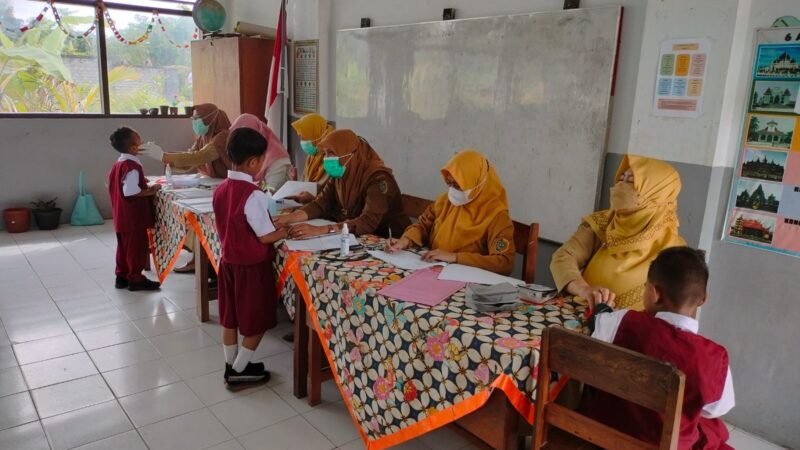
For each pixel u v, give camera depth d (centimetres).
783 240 215
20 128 496
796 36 203
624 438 126
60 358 276
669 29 232
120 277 373
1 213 501
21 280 382
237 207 228
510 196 318
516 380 143
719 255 235
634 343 134
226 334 248
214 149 391
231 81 502
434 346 162
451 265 213
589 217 202
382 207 272
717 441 141
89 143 531
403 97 380
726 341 238
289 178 371
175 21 570
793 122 208
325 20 451
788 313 218
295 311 238
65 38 511
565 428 137
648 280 141
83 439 214
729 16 213
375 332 184
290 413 237
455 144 346
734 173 226
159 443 213
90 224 530
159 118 560
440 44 346
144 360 278
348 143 274
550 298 182
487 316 166
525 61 298
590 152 275
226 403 243
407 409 174
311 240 244
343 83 438
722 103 220
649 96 242
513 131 310
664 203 182
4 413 229
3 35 484
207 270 319
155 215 364
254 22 557
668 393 113
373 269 208
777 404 226
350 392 200
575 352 129
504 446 153
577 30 273
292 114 506
